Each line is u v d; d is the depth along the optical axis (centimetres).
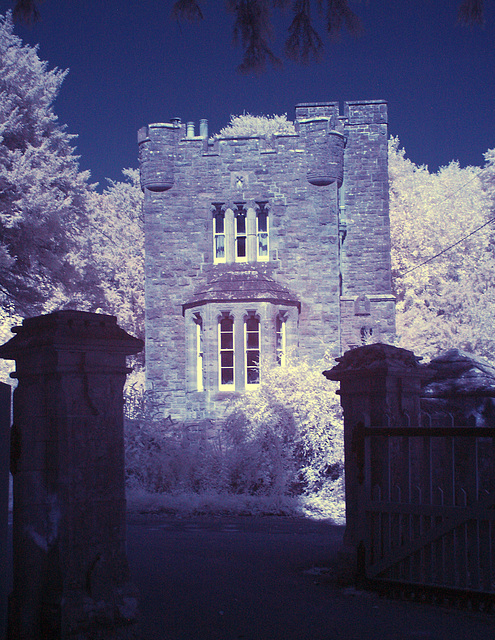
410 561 593
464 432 566
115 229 3959
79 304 2969
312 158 2295
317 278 2264
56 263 2691
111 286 3719
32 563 463
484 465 923
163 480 1399
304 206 2297
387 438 632
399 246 3503
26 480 474
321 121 2300
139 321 3691
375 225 2344
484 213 3934
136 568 709
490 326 3080
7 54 2738
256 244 2305
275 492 1357
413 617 526
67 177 2802
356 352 668
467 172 4231
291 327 2216
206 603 562
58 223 2584
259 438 1445
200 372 2242
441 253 3409
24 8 746
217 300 2173
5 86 2738
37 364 483
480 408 936
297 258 2277
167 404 2239
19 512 476
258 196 2312
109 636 461
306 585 634
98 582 465
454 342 3120
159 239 2325
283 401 1482
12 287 2781
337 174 2294
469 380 964
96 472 477
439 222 3584
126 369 499
